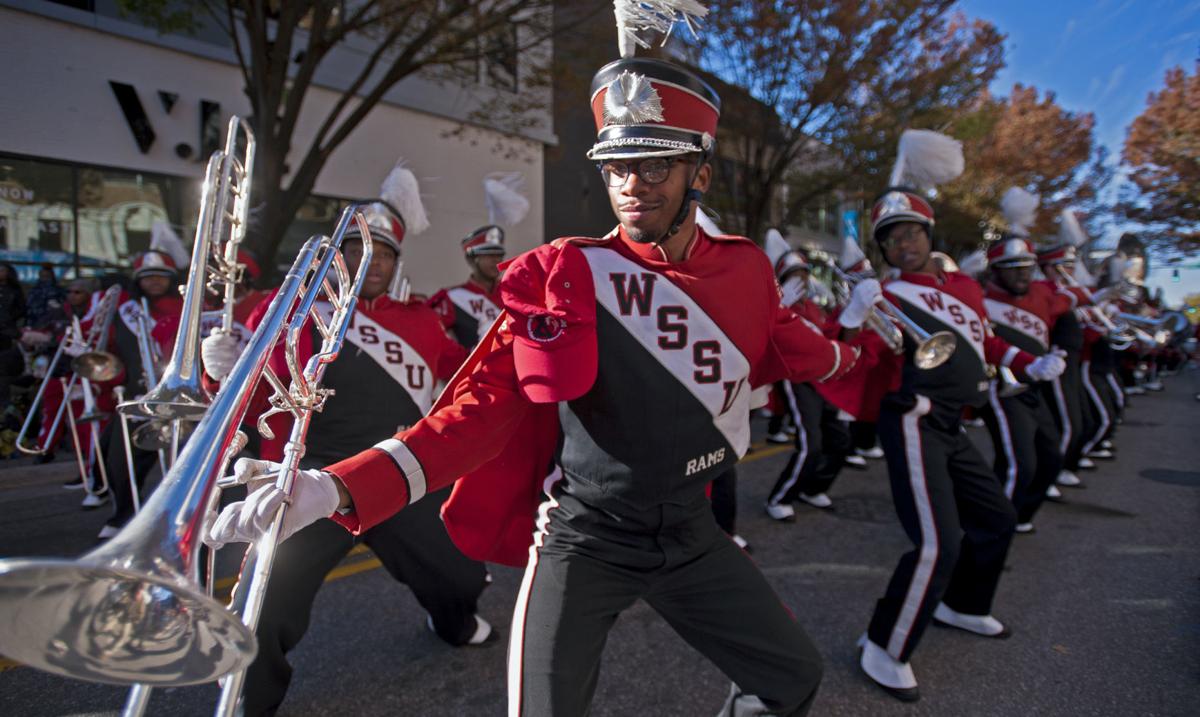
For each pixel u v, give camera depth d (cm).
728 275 175
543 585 168
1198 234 695
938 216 1928
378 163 1151
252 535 111
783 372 199
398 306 306
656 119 157
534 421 187
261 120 800
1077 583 404
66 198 866
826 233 2506
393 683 291
